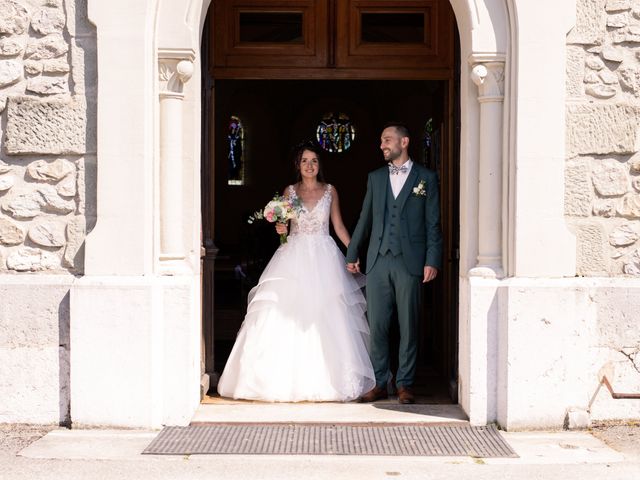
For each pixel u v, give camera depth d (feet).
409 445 15.39
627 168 16.74
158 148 16.48
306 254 19.43
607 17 16.56
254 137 55.47
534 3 16.20
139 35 16.02
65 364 16.38
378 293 18.86
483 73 16.48
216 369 22.76
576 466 14.25
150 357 15.98
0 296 16.34
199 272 17.43
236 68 20.39
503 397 16.38
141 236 16.12
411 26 21.36
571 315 16.20
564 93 16.37
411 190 18.65
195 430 16.29
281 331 18.90
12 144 16.33
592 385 16.69
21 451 14.88
